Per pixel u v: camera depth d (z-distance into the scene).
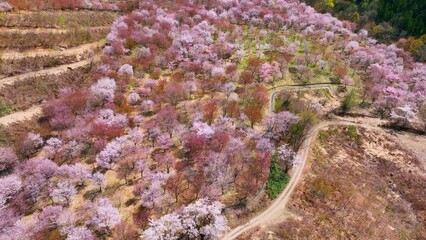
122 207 50.84
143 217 49.12
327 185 62.84
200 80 83.44
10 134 58.62
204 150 60.78
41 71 74.06
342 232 54.09
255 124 72.81
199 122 65.25
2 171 53.06
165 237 44.16
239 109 74.75
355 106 89.38
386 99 87.88
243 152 61.28
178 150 62.09
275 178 61.31
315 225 54.22
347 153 74.31
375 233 55.41
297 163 63.84
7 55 72.31
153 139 63.41
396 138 80.88
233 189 56.28
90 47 87.38
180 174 56.09
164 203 51.53
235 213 52.72
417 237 57.12
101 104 69.69
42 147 59.16
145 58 86.12
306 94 90.38
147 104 70.56
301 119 75.19
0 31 76.00
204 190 53.50
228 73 87.12
